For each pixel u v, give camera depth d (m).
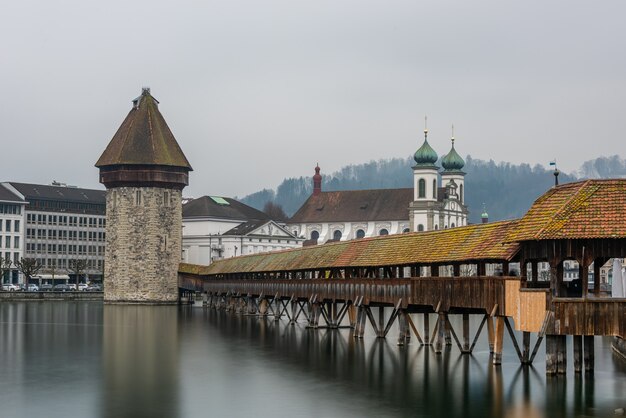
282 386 60.88
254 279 133.00
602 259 58.59
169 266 180.00
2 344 89.44
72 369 70.38
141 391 60.03
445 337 79.62
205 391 59.66
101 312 145.38
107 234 179.50
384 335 86.00
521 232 57.19
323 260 98.50
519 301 57.62
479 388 57.56
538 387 57.25
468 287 65.50
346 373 65.31
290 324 112.75
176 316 133.75
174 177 180.12
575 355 59.47
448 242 71.19
